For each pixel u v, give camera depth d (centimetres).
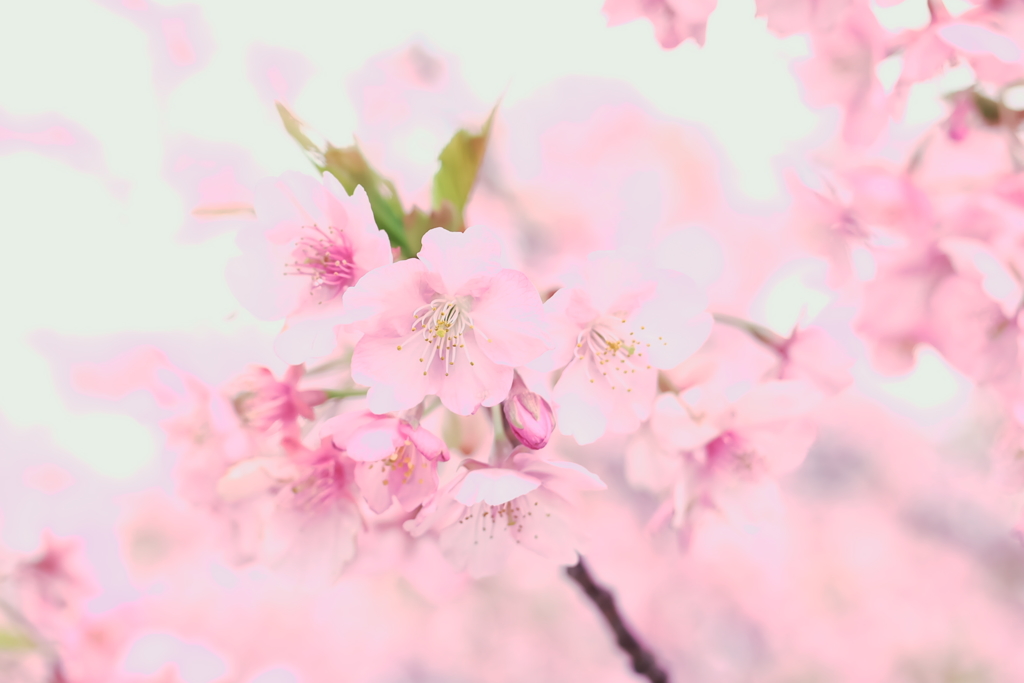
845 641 100
